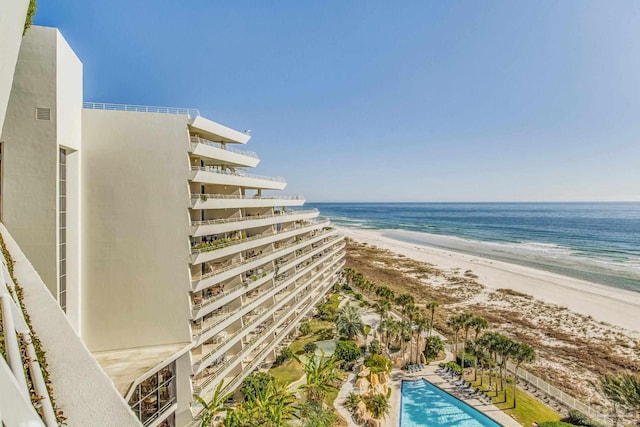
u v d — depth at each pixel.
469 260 107.88
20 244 20.80
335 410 31.77
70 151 24.14
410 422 31.08
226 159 32.31
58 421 7.73
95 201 25.59
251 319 35.72
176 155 27.00
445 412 32.47
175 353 25.58
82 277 25.47
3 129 20.42
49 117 21.12
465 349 43.06
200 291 30.83
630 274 84.81
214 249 29.67
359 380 36.16
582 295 68.88
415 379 38.12
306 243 50.84
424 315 59.75
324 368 34.78
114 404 8.42
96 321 25.80
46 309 11.48
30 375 7.66
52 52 21.19
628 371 40.16
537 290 73.06
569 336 50.38
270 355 40.81
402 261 109.38
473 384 36.75
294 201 49.50
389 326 43.81
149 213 26.52
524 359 32.97
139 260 26.38
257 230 41.84
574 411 30.77
